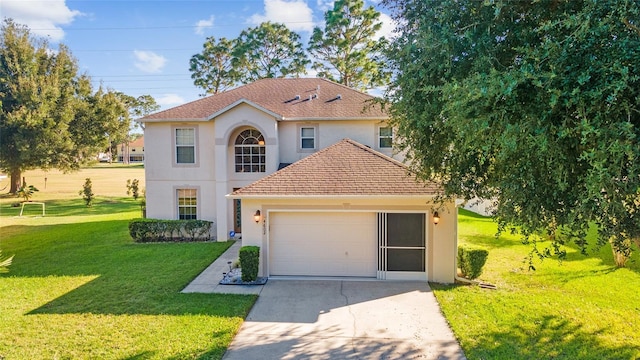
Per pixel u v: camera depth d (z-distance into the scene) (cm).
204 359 733
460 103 556
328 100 2091
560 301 1033
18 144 3136
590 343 799
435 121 731
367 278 1251
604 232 536
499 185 659
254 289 1142
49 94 3341
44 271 1316
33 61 3444
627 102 463
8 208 3077
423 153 859
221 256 1542
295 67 4381
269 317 943
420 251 1233
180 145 1947
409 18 764
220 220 1864
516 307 991
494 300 1043
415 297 1077
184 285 1168
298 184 1273
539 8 596
